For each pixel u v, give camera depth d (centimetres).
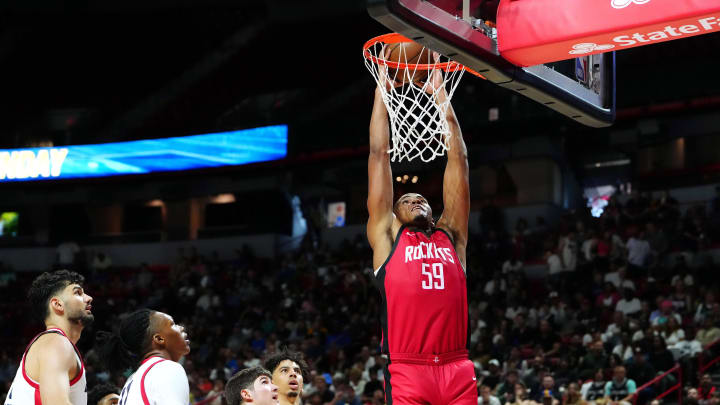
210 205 2547
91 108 2612
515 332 1417
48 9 2170
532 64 422
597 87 469
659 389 1109
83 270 2427
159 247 2491
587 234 1728
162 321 380
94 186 2527
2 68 2506
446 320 376
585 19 386
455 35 384
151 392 348
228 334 1827
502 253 1842
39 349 362
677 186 2152
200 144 2323
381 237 392
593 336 1241
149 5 2162
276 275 2072
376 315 1673
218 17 2277
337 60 2314
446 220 413
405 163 1908
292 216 2475
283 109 2398
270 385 434
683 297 1376
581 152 2275
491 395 1116
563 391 1080
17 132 2594
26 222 2639
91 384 1457
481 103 1919
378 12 356
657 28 378
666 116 1917
